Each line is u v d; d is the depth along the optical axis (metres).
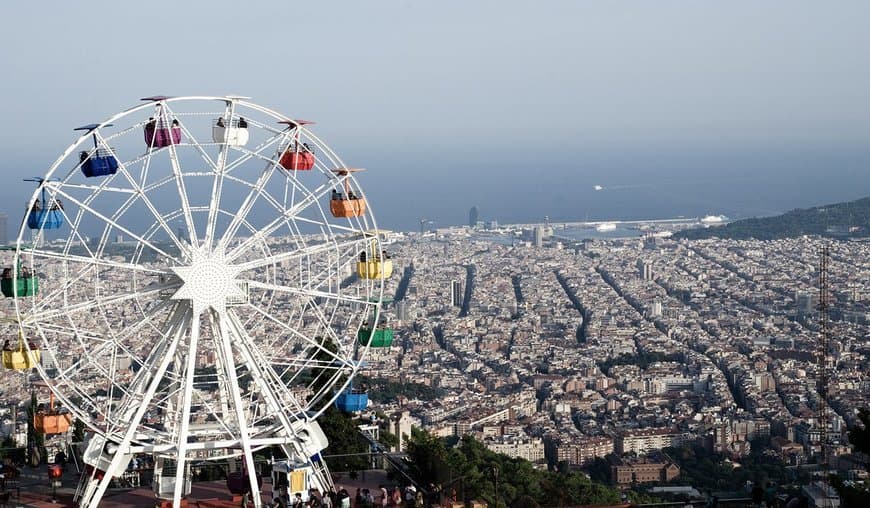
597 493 111.75
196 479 76.50
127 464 62.44
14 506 63.81
